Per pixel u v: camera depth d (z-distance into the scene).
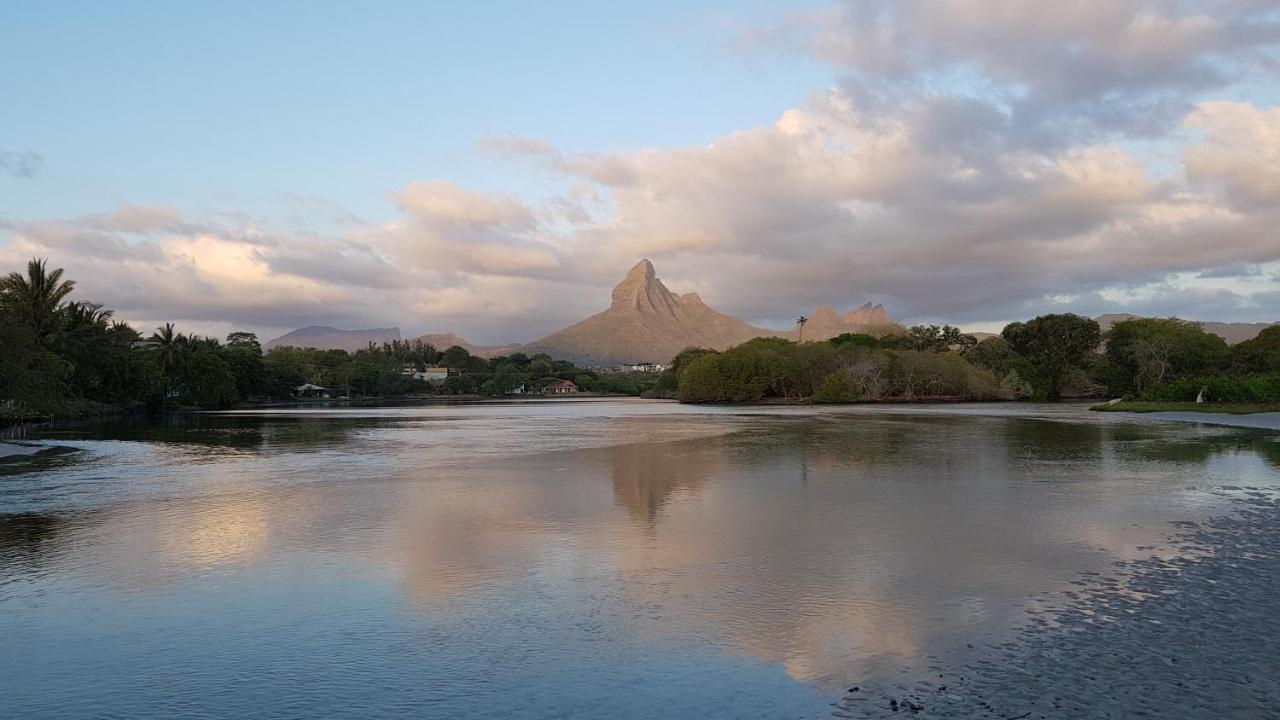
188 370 110.44
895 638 10.59
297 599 12.83
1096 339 141.25
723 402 134.12
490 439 48.97
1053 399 136.75
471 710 8.53
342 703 8.77
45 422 72.50
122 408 92.06
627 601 12.52
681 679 9.30
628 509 21.17
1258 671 9.07
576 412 98.69
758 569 14.42
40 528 19.06
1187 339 124.75
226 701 8.88
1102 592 12.62
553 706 8.60
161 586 13.70
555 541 17.03
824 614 11.70
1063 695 8.50
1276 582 13.03
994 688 8.77
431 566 14.91
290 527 18.95
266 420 79.19
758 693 8.84
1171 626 10.78
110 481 28.33
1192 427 53.62
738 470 30.09
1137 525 18.27
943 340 159.00
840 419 70.75
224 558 15.73
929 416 75.00
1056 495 22.98
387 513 20.84
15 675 9.72
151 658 10.25
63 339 78.50
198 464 34.44
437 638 10.89
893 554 15.50
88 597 13.05
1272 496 22.41
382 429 61.56
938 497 22.80
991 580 13.48
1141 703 8.25
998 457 34.16
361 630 11.27
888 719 8.03
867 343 153.62
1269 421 59.41
